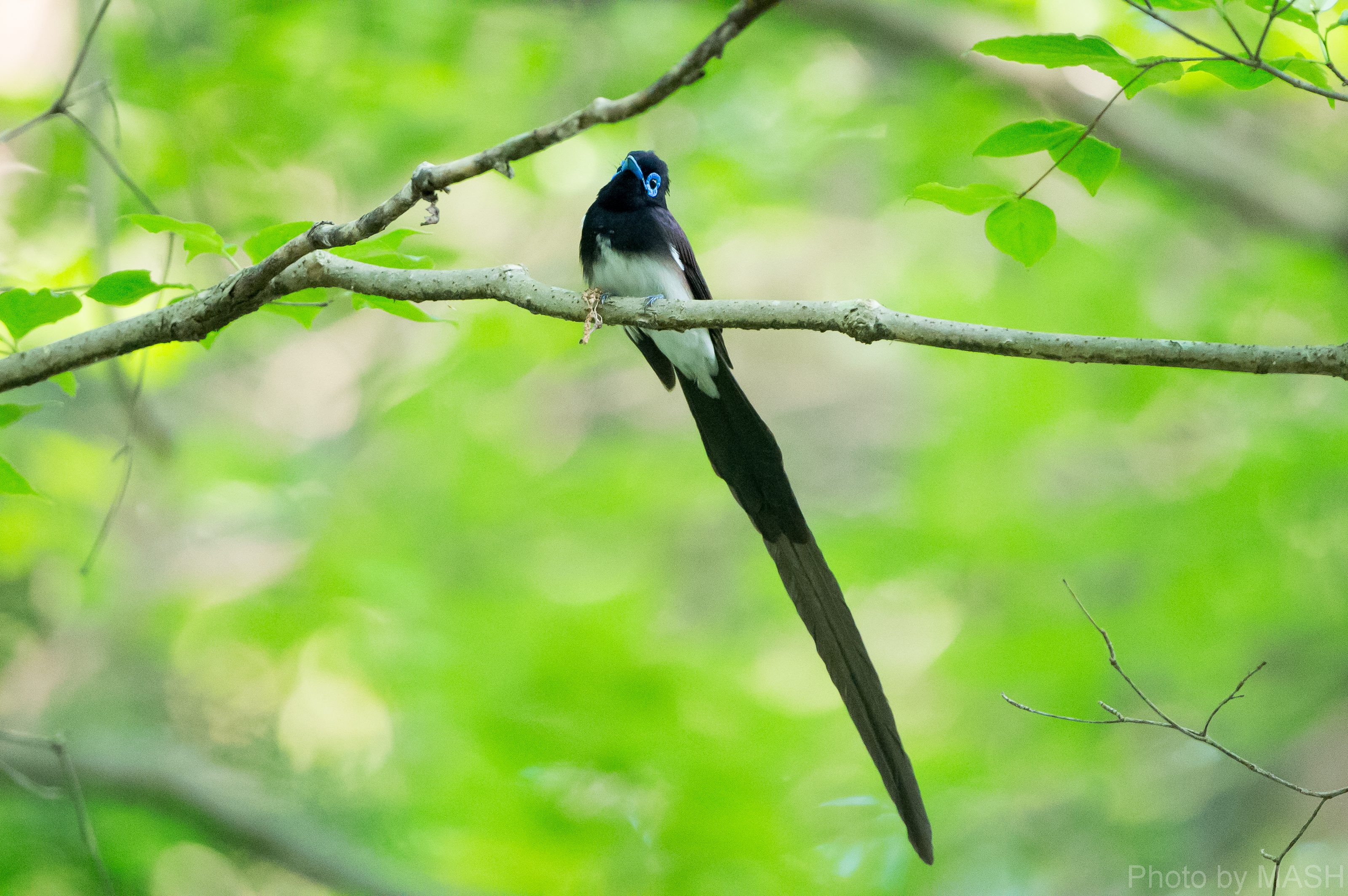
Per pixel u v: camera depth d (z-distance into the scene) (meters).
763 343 20.34
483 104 12.74
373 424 15.14
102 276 7.67
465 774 10.58
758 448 6.50
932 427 15.00
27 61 11.45
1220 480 12.80
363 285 5.16
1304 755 14.13
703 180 13.50
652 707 10.70
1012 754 13.27
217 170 11.80
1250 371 4.21
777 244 16.36
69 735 11.86
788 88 13.85
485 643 11.50
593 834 10.05
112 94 9.27
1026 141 5.09
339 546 12.87
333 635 12.20
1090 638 12.43
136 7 11.52
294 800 11.96
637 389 19.31
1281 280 13.27
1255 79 4.73
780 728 11.33
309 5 11.84
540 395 18.53
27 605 12.74
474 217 15.06
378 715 13.27
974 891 12.32
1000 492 13.73
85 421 12.62
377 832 11.20
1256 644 13.14
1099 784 13.41
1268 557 12.27
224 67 11.71
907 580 14.34
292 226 5.28
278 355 16.91
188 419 14.93
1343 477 12.25
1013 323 13.75
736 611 16.42
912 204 13.98
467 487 14.68
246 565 13.80
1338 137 14.94
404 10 11.88
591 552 15.41
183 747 12.27
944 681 13.94
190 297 5.23
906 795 5.66
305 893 11.91
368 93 12.25
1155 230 14.30
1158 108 13.05
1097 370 13.27
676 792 10.11
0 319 5.15
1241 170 12.30
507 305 12.64
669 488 15.60
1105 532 12.93
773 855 10.05
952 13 12.59
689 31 12.85
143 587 13.10
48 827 9.87
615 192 7.30
